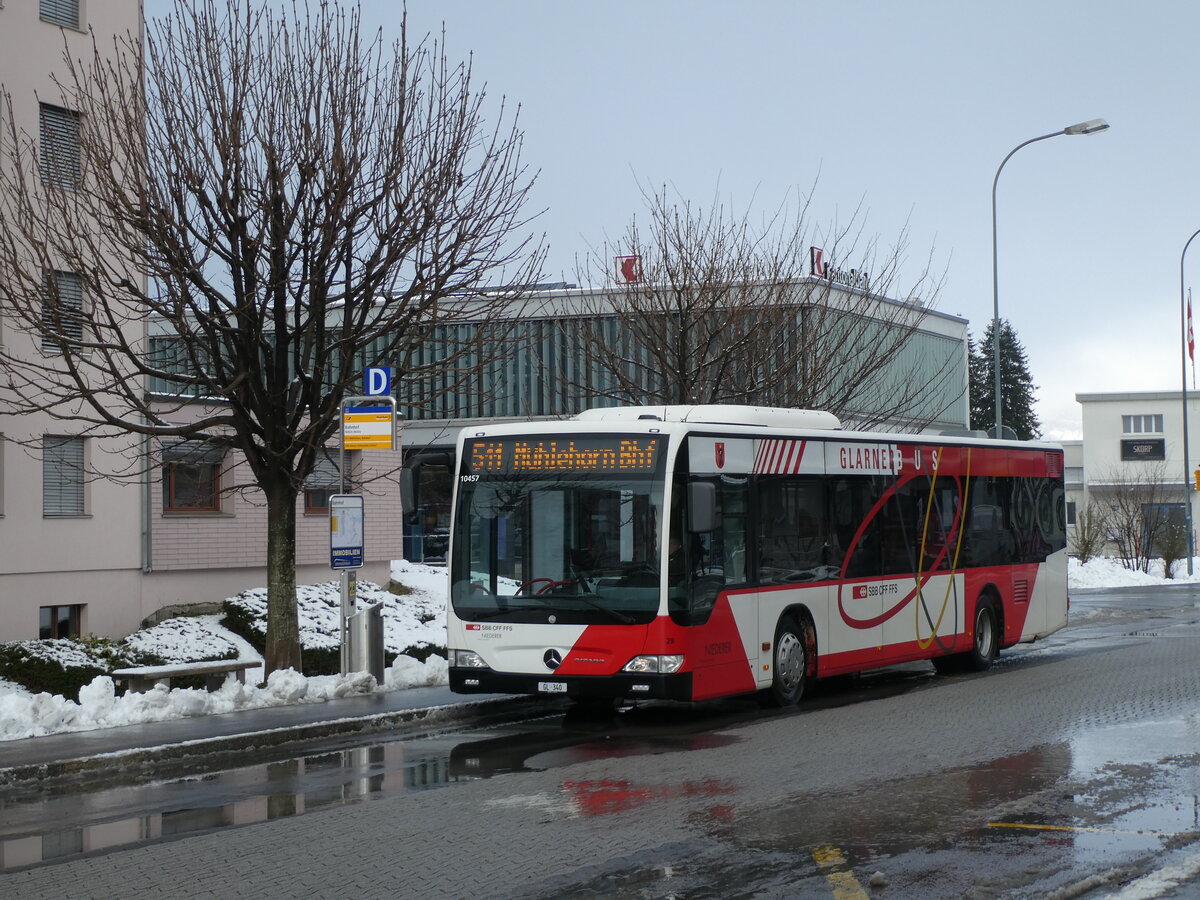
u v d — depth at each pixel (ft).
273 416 57.57
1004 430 112.16
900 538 61.57
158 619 83.97
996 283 109.60
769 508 53.36
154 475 84.48
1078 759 37.70
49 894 25.22
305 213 56.13
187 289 55.01
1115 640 83.76
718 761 39.24
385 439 56.24
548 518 49.34
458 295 62.80
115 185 55.01
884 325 102.68
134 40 60.39
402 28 58.59
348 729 47.70
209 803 34.71
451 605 50.14
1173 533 178.81
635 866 26.18
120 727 46.01
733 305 86.84
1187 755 38.19
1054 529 75.51
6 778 38.06
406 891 24.80
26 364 57.16
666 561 47.80
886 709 51.21
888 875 25.12
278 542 59.41
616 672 47.67
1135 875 25.02
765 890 24.22
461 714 52.01
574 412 106.52
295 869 26.71
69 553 80.69
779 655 53.57
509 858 27.09
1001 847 27.22
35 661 71.36
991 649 68.39
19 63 82.02
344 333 58.18
